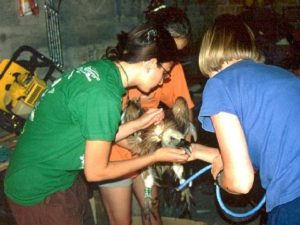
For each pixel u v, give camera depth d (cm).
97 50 468
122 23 501
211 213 356
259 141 156
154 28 182
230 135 150
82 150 183
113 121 168
